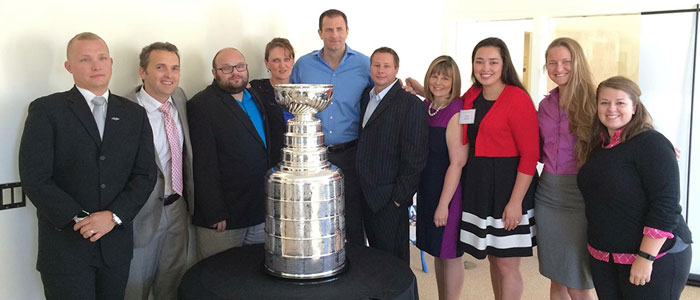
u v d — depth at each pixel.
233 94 2.41
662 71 3.66
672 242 1.89
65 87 2.03
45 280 1.79
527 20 4.25
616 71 3.85
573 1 3.98
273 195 1.68
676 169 1.83
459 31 4.66
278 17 3.03
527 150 2.25
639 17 3.71
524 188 2.28
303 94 1.63
